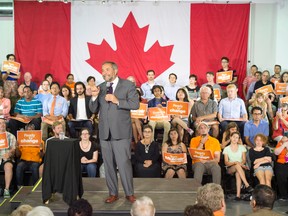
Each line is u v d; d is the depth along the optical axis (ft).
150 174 25.91
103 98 17.30
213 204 12.62
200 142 26.55
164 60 36.52
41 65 35.96
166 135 28.89
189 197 18.84
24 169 26.35
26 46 35.76
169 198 18.67
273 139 29.55
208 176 26.58
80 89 29.84
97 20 36.22
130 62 36.40
